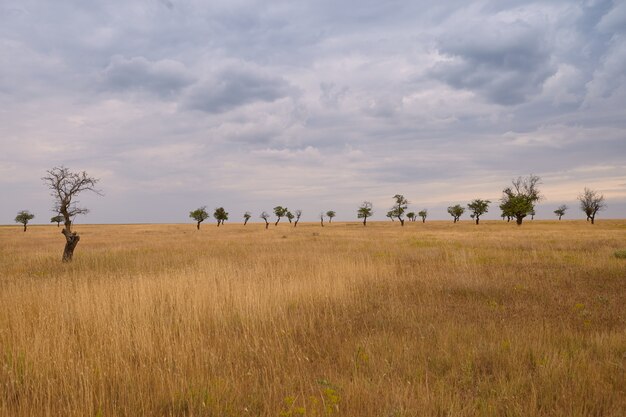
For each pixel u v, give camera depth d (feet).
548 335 20.36
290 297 30.22
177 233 172.45
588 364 16.29
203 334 21.71
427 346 19.19
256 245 89.51
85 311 24.00
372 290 34.91
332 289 33.30
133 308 25.29
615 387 14.70
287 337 21.16
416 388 14.73
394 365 17.12
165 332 20.62
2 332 20.13
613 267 45.06
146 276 38.22
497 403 13.50
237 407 13.62
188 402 13.75
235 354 18.97
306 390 15.16
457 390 14.55
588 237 101.91
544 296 31.50
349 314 26.78
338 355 19.06
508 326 22.36
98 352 18.07
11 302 27.27
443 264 51.62
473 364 17.10
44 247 91.20
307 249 77.51
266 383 15.46
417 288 35.53
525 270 44.83
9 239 130.62
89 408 13.16
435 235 128.88
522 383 14.90
